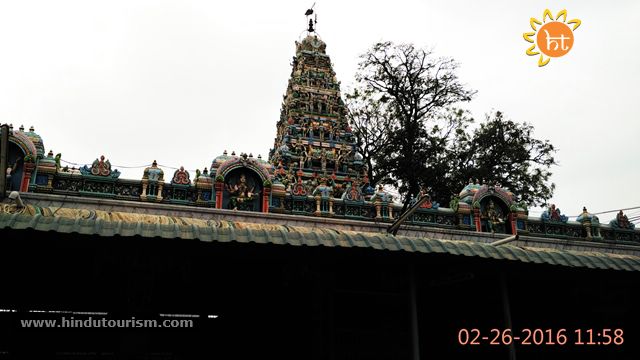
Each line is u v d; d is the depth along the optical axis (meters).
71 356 11.36
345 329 12.32
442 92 34.75
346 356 12.12
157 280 12.24
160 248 9.43
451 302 13.55
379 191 19.61
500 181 34.84
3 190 10.96
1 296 11.27
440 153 34.41
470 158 35.00
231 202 17.39
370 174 34.19
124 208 15.73
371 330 12.50
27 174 15.26
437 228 19.11
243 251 9.78
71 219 8.89
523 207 20.64
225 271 12.65
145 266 11.52
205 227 9.46
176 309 12.25
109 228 8.82
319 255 10.09
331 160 28.14
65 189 15.80
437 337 13.09
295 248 9.87
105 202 15.59
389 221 18.86
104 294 11.90
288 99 32.06
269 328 12.43
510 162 35.06
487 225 20.03
